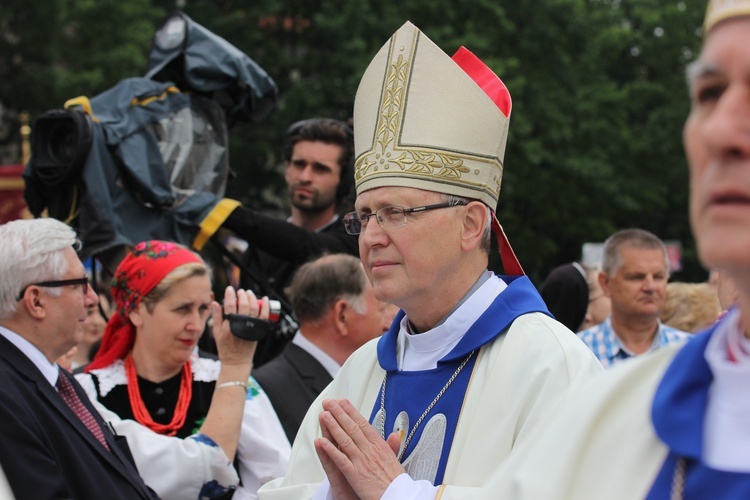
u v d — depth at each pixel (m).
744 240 1.29
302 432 3.03
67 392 3.59
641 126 27.89
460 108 2.74
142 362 4.12
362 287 4.43
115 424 3.82
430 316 2.76
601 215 25.53
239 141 21.41
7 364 3.37
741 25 1.37
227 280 5.50
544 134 23.83
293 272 5.29
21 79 20.03
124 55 20.44
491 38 22.95
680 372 1.53
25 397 3.32
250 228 4.98
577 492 1.67
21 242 3.48
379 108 2.81
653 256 5.54
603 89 25.27
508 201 23.84
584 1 26.86
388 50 2.86
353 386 2.96
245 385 3.99
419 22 22.12
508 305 2.70
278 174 22.45
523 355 2.57
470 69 2.99
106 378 4.08
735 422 1.43
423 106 2.75
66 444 3.34
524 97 23.72
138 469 3.72
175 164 4.84
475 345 2.66
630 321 5.61
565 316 6.07
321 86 21.72
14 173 9.73
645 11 30.28
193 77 5.03
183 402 4.11
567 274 6.15
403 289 2.68
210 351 5.48
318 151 5.64
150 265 4.08
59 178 4.54
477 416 2.55
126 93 4.78
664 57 29.53
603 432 1.69
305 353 4.45
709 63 1.38
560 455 1.72
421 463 2.63
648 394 1.65
